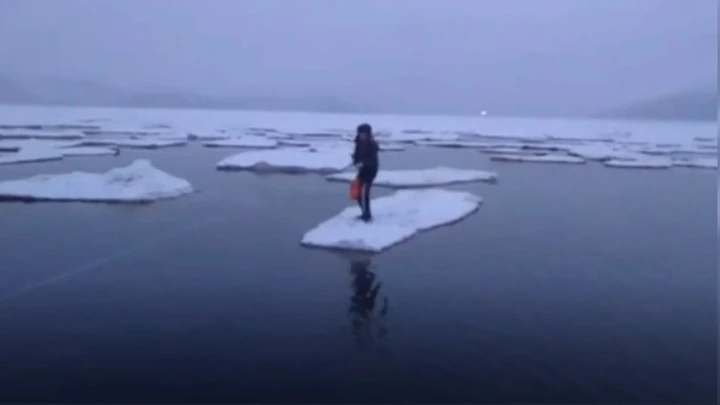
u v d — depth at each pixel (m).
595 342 6.52
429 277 8.94
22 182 17.30
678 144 48.41
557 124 105.38
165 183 17.22
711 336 6.70
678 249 11.09
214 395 5.38
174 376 5.74
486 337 6.71
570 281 8.85
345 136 46.97
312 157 26.47
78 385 5.55
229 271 9.19
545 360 6.10
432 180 20.55
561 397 5.34
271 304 7.73
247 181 20.19
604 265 9.80
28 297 7.99
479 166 27.55
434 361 6.05
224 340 6.59
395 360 6.08
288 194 17.25
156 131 50.09
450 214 13.85
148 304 7.71
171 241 11.17
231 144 36.38
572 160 30.41
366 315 7.36
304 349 6.34
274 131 53.78
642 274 9.30
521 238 11.83
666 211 15.62
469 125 88.69
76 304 7.70
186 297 7.99
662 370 5.90
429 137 49.94
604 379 5.69
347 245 10.65
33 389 5.46
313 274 9.06
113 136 42.59
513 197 17.77
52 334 6.74
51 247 10.66
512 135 60.06
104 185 16.95
